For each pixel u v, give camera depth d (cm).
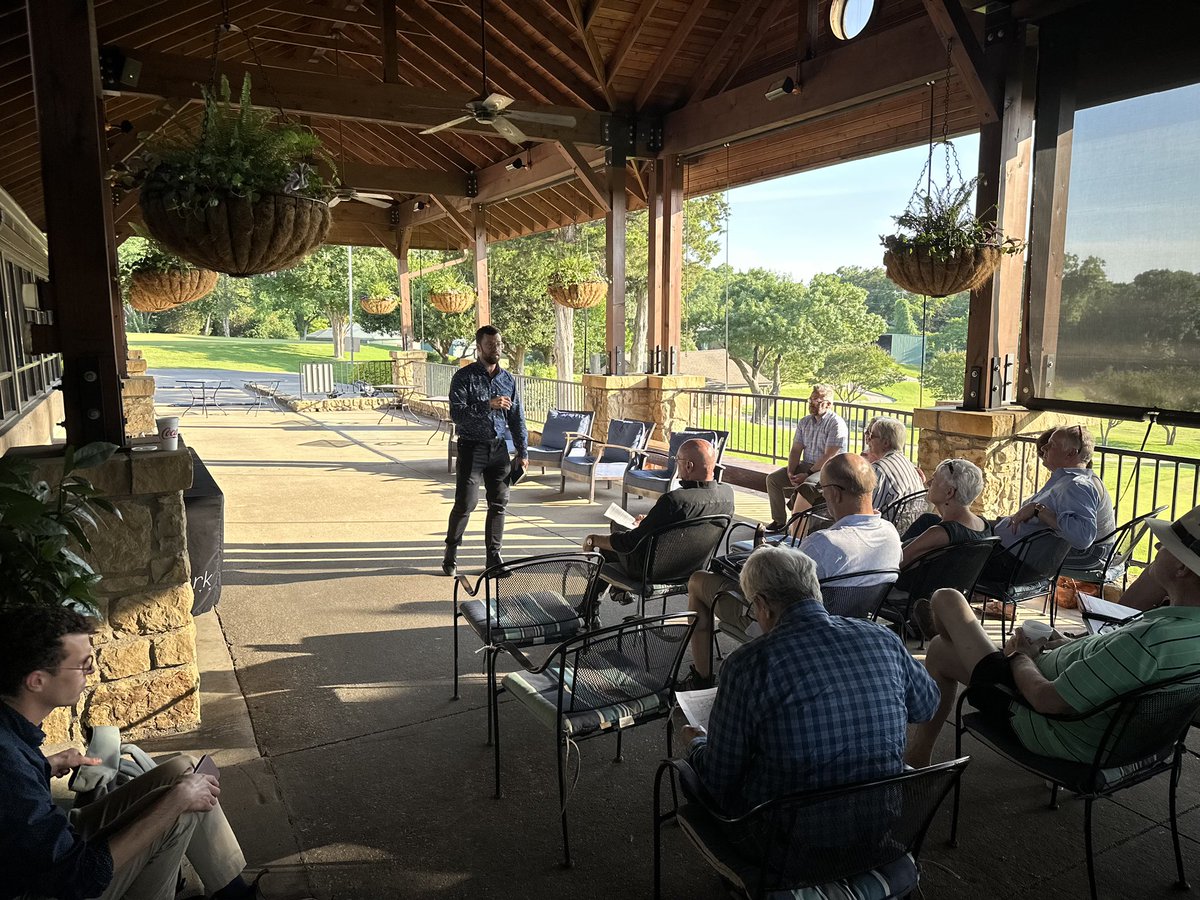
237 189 284
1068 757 218
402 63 984
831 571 287
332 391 1727
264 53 955
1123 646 200
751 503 743
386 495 767
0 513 220
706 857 183
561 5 784
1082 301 507
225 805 265
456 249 1652
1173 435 470
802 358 2773
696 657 315
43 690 165
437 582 502
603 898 222
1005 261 527
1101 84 483
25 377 720
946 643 258
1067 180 507
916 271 464
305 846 244
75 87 278
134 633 303
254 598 471
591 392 923
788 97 688
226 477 853
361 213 1552
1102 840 248
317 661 382
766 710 168
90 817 195
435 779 282
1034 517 373
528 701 251
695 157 941
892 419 440
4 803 153
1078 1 478
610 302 907
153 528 303
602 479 748
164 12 687
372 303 1582
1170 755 234
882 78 598
